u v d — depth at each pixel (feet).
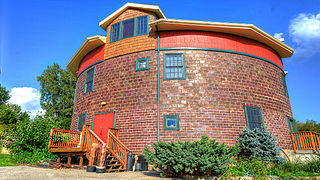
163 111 34.22
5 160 32.35
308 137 37.14
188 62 36.42
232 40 39.01
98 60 43.57
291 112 44.65
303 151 36.88
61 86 108.37
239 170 25.07
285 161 30.22
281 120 39.58
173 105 34.32
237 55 38.52
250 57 39.65
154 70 36.63
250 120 35.65
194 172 23.59
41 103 104.53
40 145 30.91
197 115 33.81
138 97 36.17
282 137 38.24
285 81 47.39
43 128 31.50
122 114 36.50
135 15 41.14
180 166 21.85
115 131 34.81
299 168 27.96
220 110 34.55
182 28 37.68
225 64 37.27
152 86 35.86
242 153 32.53
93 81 42.86
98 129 38.47
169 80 35.55
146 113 34.86
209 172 23.45
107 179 21.68
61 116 103.40
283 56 48.32
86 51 47.85
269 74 41.22
